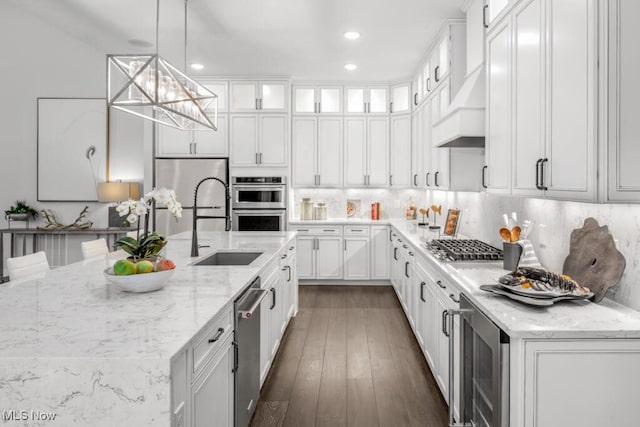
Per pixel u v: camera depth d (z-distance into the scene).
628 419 1.48
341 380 2.92
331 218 6.24
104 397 1.16
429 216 5.64
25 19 5.52
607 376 1.48
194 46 4.48
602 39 1.48
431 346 2.93
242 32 4.07
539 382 1.48
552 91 1.79
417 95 5.35
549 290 1.75
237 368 1.93
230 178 5.69
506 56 2.32
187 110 3.12
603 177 1.49
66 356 1.16
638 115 1.48
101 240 3.21
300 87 5.92
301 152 5.93
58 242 5.56
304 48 4.53
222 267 2.49
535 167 1.96
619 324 1.51
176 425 1.23
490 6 2.74
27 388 1.16
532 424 1.48
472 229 3.95
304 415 2.47
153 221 5.48
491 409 1.66
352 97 5.95
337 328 4.02
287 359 3.27
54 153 5.61
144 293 1.88
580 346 1.47
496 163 2.49
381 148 5.91
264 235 4.18
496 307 1.71
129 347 1.24
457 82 3.70
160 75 2.77
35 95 5.59
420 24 3.84
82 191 5.63
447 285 2.43
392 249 5.54
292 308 4.23
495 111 2.51
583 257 1.96
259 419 2.42
